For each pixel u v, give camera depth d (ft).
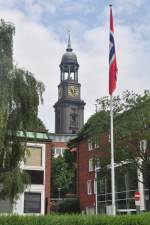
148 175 119.96
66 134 396.57
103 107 123.54
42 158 178.81
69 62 456.45
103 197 195.52
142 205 155.84
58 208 238.68
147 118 115.65
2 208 148.77
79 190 227.61
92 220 43.70
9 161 96.02
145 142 119.85
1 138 88.22
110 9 76.79
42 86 99.45
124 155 117.60
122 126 115.44
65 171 271.90
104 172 127.44
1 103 89.20
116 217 44.98
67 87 449.48
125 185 172.04
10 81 92.84
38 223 42.52
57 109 451.53
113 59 74.59
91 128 125.90
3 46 95.96
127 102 119.85
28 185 98.37
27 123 96.94
